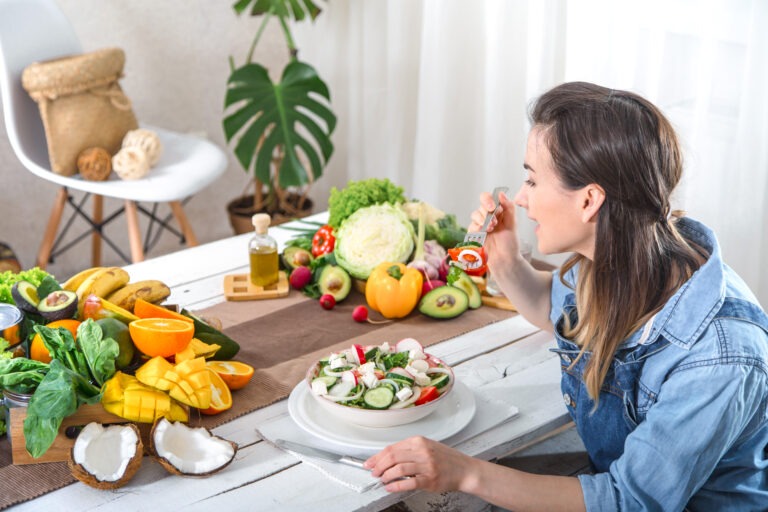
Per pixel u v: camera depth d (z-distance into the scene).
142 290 1.44
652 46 2.21
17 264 2.64
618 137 1.09
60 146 2.53
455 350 1.51
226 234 3.55
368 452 1.19
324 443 1.22
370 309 1.66
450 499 1.45
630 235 1.13
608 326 1.17
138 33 3.10
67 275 3.21
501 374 1.43
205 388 1.24
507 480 1.13
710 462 1.10
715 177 2.14
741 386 1.08
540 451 1.60
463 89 2.80
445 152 2.86
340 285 1.68
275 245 1.71
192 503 1.10
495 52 2.58
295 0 2.97
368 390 1.24
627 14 2.24
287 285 1.73
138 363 1.30
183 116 3.31
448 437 1.22
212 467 1.15
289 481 1.14
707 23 2.05
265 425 1.26
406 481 1.12
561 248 1.21
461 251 1.40
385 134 3.19
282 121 2.85
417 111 3.05
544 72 2.46
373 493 1.12
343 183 3.54
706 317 1.12
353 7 3.17
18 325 1.29
